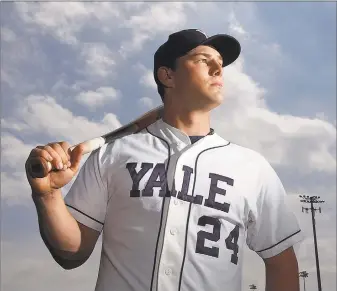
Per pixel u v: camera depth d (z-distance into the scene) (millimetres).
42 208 1466
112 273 1545
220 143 1765
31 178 1378
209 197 1578
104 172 1662
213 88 1724
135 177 1594
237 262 1583
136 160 1642
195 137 1751
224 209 1579
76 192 1674
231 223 1590
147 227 1525
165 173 1605
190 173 1614
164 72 1821
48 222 1479
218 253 1531
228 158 1702
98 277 1634
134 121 1821
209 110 1779
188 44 1753
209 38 1771
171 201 1544
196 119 1773
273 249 1724
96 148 1586
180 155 1648
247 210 1660
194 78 1724
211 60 1757
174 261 1491
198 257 1506
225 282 1527
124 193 1588
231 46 1854
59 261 1653
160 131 1767
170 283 1473
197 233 1528
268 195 1735
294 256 1768
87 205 1652
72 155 1460
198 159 1660
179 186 1574
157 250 1495
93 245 1705
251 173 1709
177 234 1516
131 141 1737
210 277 1501
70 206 1651
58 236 1514
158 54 1859
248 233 1748
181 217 1535
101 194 1657
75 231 1574
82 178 1694
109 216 1623
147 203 1545
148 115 1864
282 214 1753
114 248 1571
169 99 1811
